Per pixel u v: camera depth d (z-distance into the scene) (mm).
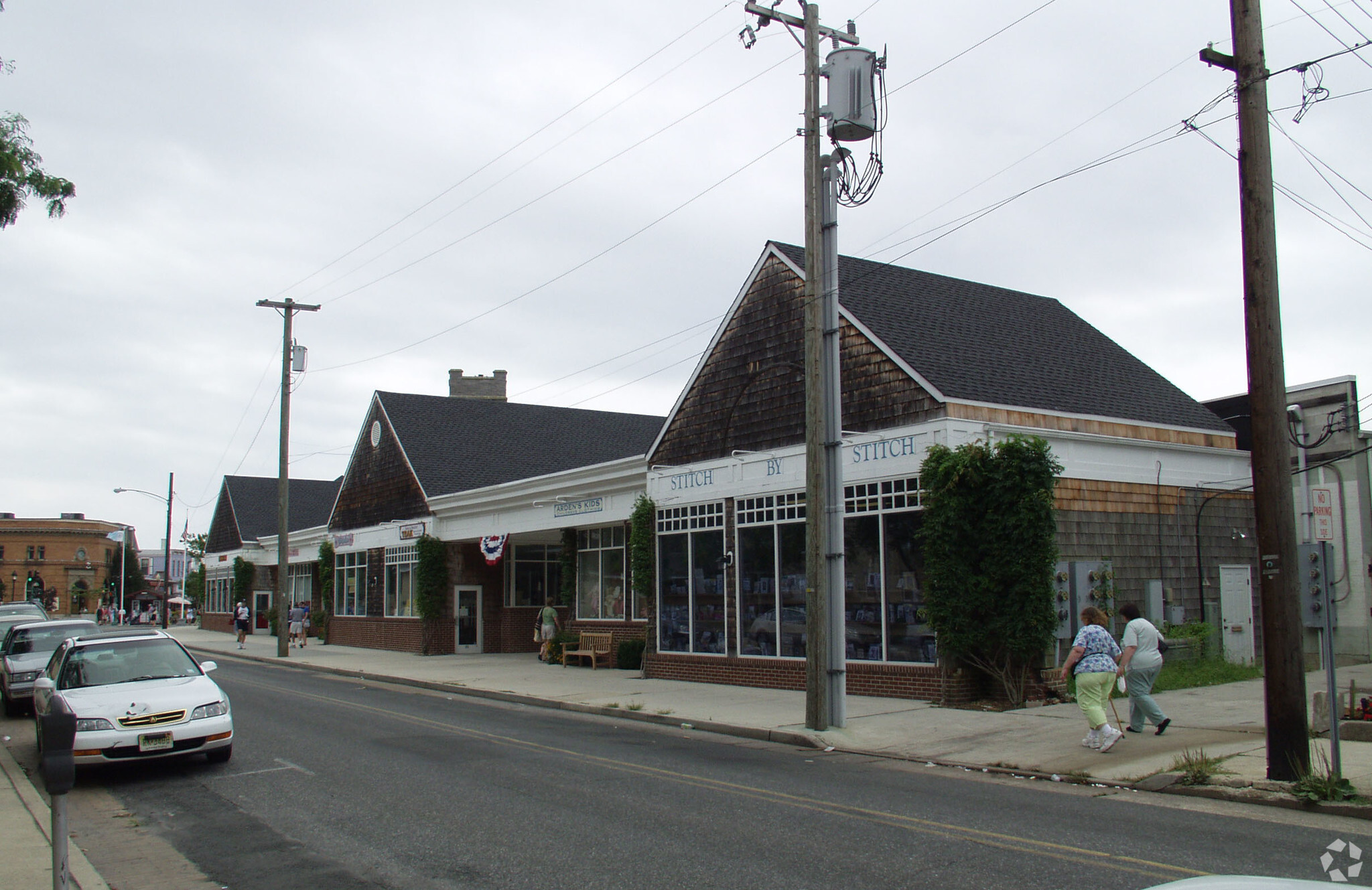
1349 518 22219
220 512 62219
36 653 18734
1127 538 18438
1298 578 9953
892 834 8359
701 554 22156
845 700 14680
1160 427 19406
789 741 14195
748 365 21375
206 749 11906
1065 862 7422
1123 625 17922
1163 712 14734
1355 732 11852
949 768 11914
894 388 17875
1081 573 17062
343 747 13500
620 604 27156
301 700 19797
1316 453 22750
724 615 21359
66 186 12852
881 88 15469
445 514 34438
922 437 17219
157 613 75125
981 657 16453
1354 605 22109
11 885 7297
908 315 19953
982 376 18234
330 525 43906
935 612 16500
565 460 39656
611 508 26484
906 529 17531
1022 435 16656
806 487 15125
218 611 60500
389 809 9633
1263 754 11375
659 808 9461
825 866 7379
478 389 47781
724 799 9906
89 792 10906
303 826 9078
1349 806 8961
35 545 103375
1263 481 10047
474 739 14359
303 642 38688
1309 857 7562
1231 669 18516
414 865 7684
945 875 7094
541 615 30406
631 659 25797
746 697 18766
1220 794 9773
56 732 6145
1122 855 7633
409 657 33281
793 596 19750
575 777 11148
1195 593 19359
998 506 16156
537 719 17172
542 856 7812
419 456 37094
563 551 29344
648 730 15664
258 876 7578
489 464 37969
